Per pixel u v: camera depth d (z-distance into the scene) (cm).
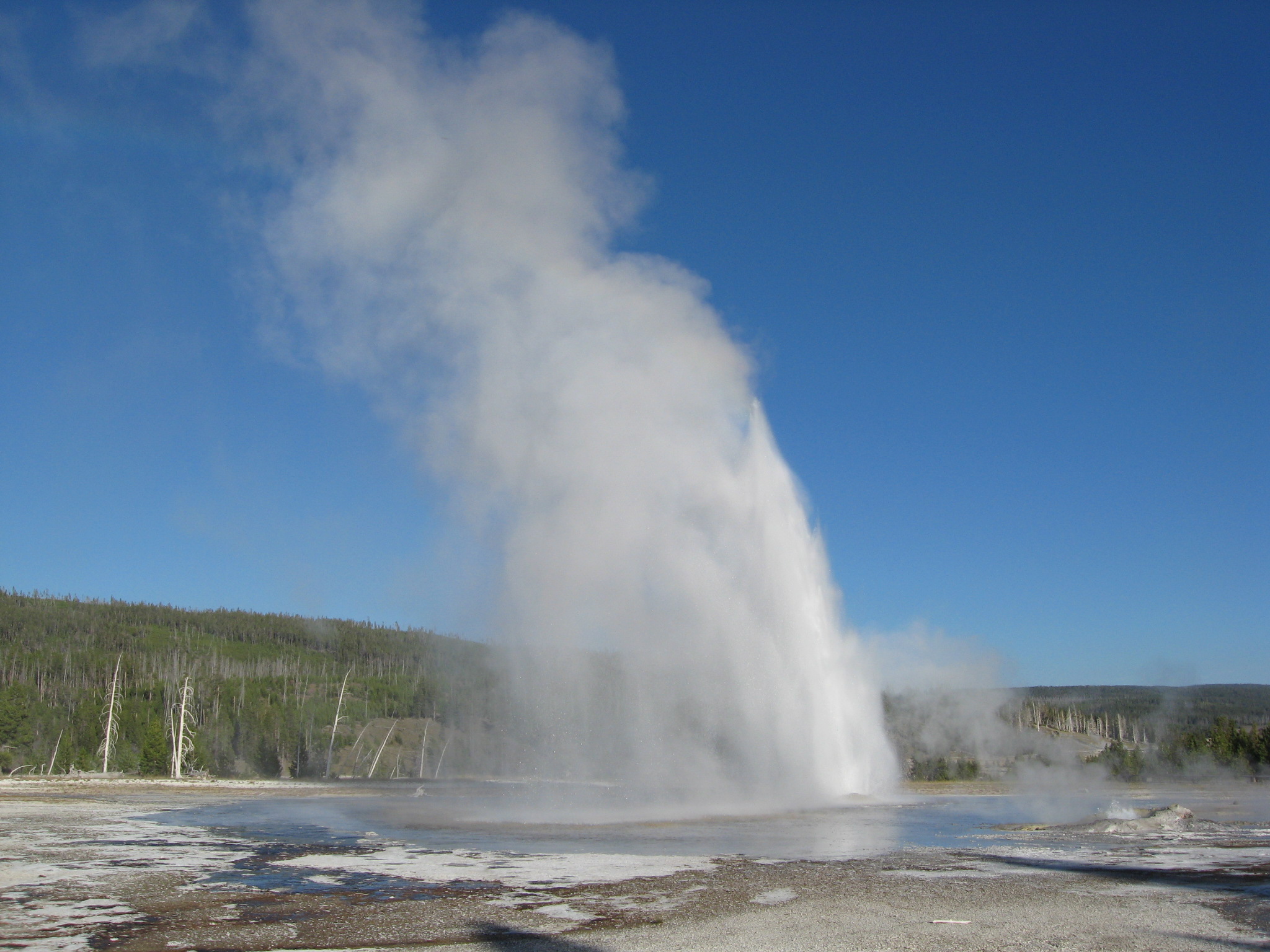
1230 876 2114
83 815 3888
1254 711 14312
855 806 4281
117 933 1574
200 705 12094
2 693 10919
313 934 1564
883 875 2142
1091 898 1833
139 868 2308
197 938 1541
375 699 13988
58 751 9562
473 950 1447
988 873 2167
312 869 2281
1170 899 1822
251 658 18875
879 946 1433
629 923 1628
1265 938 1477
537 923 1639
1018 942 1455
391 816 3788
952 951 1400
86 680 14975
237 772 10219
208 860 2450
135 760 9269
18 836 3036
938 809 4075
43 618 19450
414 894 1920
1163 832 3067
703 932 1553
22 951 1450
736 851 2598
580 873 2198
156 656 16712
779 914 1698
